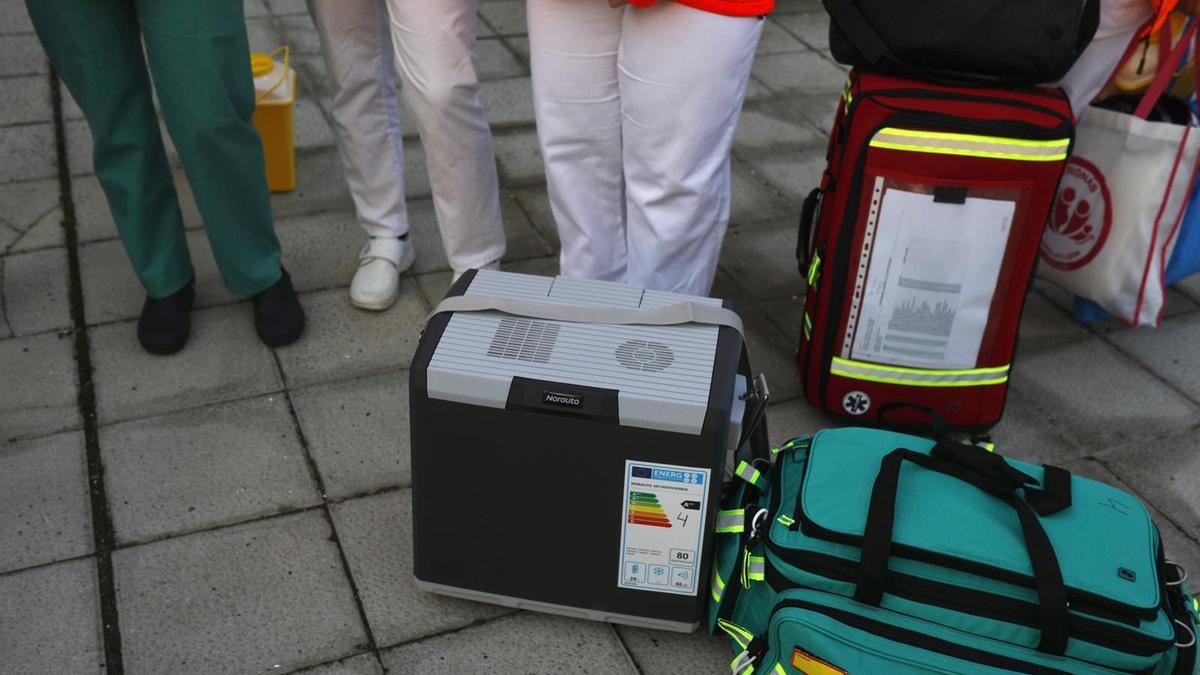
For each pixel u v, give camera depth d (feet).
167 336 8.72
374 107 9.02
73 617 6.62
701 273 7.96
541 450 6.01
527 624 6.77
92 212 10.57
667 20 6.73
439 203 8.73
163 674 6.30
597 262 8.26
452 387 5.91
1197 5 8.03
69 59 7.45
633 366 6.02
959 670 5.69
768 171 12.10
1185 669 5.82
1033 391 9.07
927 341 7.86
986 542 5.82
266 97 10.35
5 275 9.63
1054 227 9.29
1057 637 5.58
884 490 5.95
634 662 6.55
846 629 5.82
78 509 7.37
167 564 7.01
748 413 6.77
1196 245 9.20
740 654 6.25
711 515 6.09
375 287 9.39
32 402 8.25
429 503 6.36
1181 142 8.39
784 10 16.05
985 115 7.14
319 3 8.35
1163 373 9.38
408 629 6.70
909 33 7.33
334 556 7.16
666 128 7.10
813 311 8.11
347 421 8.27
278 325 8.89
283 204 10.93
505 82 13.64
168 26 7.21
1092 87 8.44
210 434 8.05
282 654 6.47
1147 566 5.82
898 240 7.51
